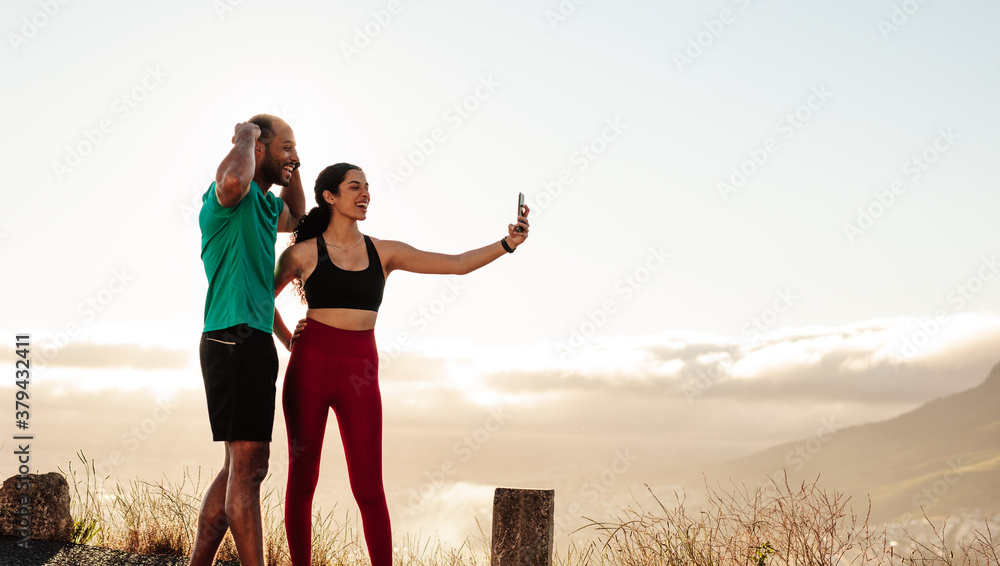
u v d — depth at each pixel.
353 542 4.40
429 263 3.86
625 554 4.30
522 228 3.90
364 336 3.63
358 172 3.66
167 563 3.88
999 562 3.31
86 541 4.46
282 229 3.73
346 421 3.56
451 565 4.72
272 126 3.46
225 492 3.17
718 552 4.16
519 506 3.35
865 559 3.61
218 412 2.96
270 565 4.22
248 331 2.98
